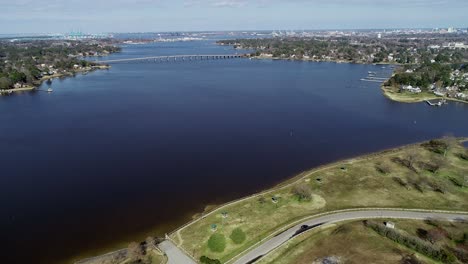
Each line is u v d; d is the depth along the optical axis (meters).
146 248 74.38
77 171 113.00
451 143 127.00
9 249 76.25
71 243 78.12
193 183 105.94
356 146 137.50
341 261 66.81
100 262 70.44
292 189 98.19
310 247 71.62
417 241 70.50
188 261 69.62
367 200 91.62
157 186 103.75
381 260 67.06
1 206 92.56
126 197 97.44
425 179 102.81
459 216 83.44
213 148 133.75
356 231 76.25
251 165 118.94
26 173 111.44
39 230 82.81
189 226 81.62
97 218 87.75
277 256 69.44
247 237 76.38
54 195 98.19
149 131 153.75
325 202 90.94
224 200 96.69
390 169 110.44
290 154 128.88
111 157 124.56
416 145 135.00
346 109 195.38
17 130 156.25
